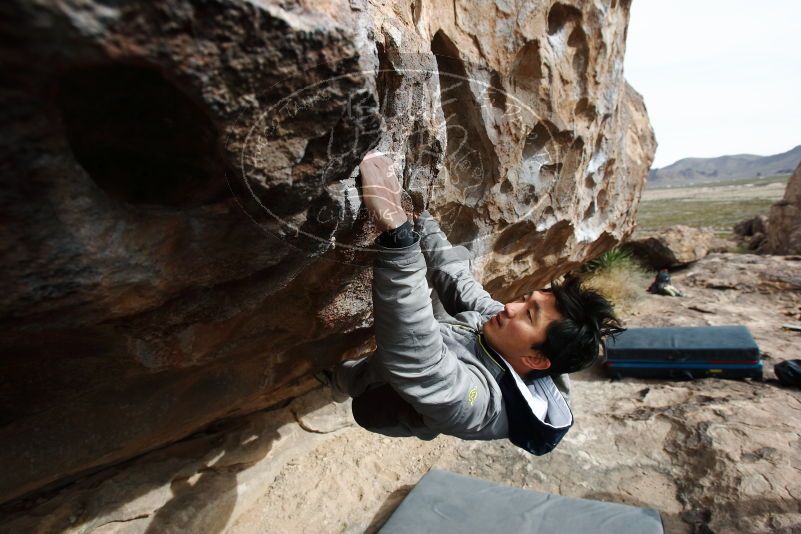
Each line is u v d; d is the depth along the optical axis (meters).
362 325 1.92
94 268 0.80
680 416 2.96
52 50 0.55
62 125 0.65
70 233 0.74
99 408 1.43
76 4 0.53
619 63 3.07
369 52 0.81
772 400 3.10
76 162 0.70
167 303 1.07
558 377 1.55
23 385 1.16
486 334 1.44
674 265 7.29
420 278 1.15
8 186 0.63
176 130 0.81
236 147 0.76
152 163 0.89
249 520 2.30
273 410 2.57
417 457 2.77
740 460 2.53
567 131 2.38
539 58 2.05
